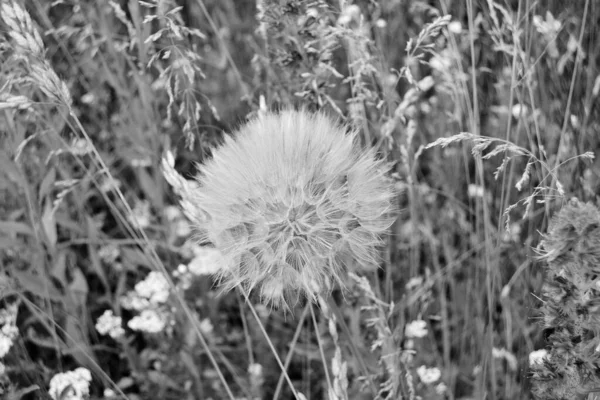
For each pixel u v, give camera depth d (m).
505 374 0.63
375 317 0.60
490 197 0.65
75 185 0.65
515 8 0.64
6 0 0.58
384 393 0.62
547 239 0.46
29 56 0.58
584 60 0.63
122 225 0.74
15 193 0.66
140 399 0.67
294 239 0.51
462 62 0.67
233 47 0.78
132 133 0.69
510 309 0.63
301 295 0.56
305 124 0.51
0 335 0.63
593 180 0.61
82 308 0.67
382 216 0.55
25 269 0.70
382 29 0.68
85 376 0.60
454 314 0.67
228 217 0.51
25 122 0.64
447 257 0.65
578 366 0.47
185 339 0.68
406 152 0.60
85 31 0.67
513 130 0.64
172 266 0.72
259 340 0.70
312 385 0.68
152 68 0.73
